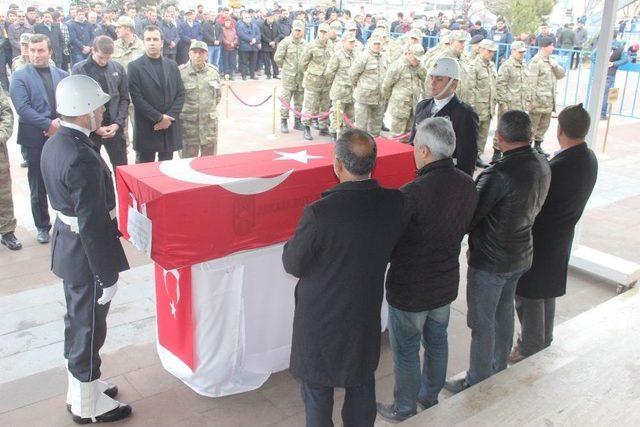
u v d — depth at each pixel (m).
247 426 2.95
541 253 3.20
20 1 21.06
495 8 25.83
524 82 8.91
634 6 21.89
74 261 2.72
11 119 4.83
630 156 9.30
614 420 2.50
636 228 6.07
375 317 2.29
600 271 4.79
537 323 3.34
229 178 2.84
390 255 2.54
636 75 18.14
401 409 2.92
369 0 32.72
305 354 2.29
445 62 3.91
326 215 2.14
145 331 3.83
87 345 2.81
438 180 2.54
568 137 3.11
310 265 2.22
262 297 3.12
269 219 2.97
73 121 2.62
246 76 16.22
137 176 2.84
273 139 9.60
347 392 2.43
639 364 2.94
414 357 2.83
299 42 10.00
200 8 15.76
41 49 4.77
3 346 3.61
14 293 4.29
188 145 5.92
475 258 2.96
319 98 9.77
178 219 2.64
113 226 2.70
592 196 7.16
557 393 2.69
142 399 3.13
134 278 4.58
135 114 5.31
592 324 3.37
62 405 3.07
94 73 5.07
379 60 8.61
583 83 16.81
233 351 3.07
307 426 2.40
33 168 5.00
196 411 3.05
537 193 2.83
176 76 5.37
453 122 3.95
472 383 3.12
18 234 5.42
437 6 34.62
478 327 3.03
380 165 3.38
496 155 8.72
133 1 19.17
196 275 2.88
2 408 3.03
